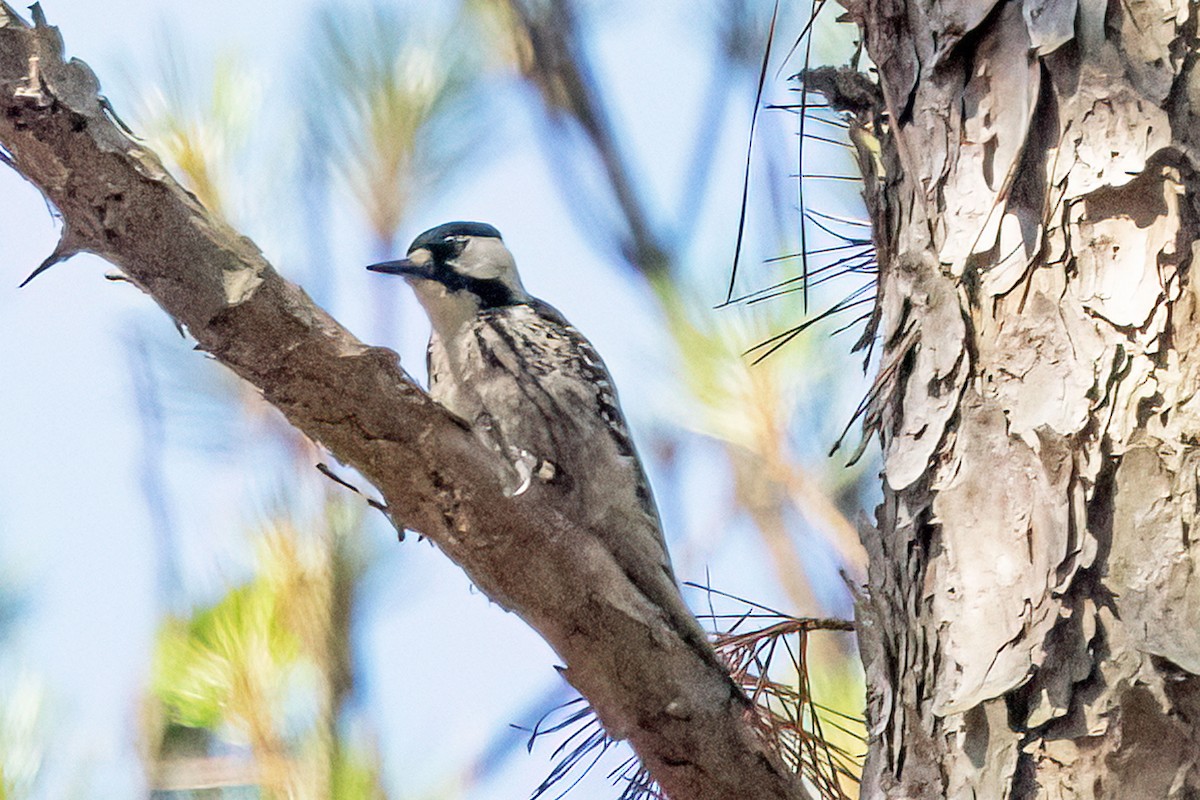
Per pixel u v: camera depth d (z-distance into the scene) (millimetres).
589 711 7699
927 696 6293
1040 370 6281
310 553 7348
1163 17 6402
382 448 5965
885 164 7172
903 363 6789
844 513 9984
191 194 5633
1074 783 5762
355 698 7164
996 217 6535
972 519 6352
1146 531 5934
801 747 7734
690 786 6801
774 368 9898
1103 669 5836
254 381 5844
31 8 5312
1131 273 6176
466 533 6188
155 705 7043
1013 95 6609
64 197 5457
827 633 9750
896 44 7094
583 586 6320
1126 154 6277
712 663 6867
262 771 6945
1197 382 5996
